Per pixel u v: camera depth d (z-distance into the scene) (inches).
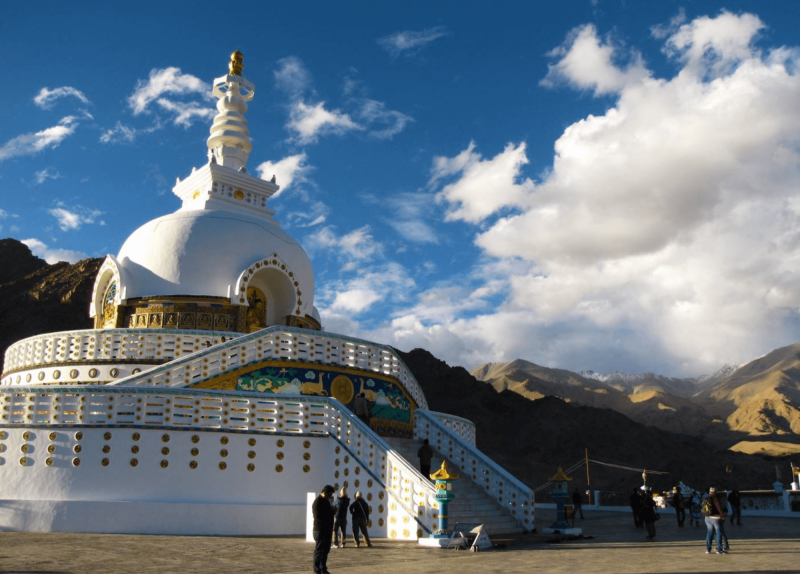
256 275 1362.0
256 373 1043.9
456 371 5639.8
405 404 1195.9
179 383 995.3
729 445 6387.8
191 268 1311.5
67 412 882.8
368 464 904.3
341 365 1114.1
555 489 986.1
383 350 1188.5
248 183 1566.2
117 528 839.1
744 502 1631.4
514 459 4594.0
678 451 4847.4
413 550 738.2
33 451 872.9
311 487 928.9
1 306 4682.6
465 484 1030.4
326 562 587.2
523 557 680.4
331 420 956.6
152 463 876.0
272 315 1386.6
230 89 1689.2
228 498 888.3
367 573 567.2
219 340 1174.3
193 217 1384.1
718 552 713.0
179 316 1284.4
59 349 1200.2
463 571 576.1
